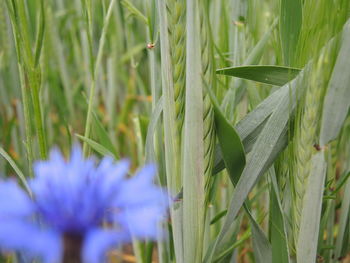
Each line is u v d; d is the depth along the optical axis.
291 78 0.32
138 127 0.46
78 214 0.18
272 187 0.34
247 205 0.36
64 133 0.71
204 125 0.30
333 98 0.29
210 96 0.28
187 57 0.29
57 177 0.19
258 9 0.48
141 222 0.18
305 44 0.31
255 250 0.35
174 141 0.32
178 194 0.32
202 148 0.30
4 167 0.42
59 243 0.17
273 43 0.37
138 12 0.38
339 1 0.29
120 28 0.68
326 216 0.38
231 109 0.36
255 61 0.37
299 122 0.31
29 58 0.34
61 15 0.73
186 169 0.31
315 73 0.29
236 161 0.32
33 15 0.46
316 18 0.29
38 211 0.18
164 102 0.31
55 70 0.69
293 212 0.32
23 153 0.46
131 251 0.63
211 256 0.34
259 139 0.31
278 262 0.34
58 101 0.65
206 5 0.29
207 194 0.32
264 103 0.32
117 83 0.79
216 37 0.46
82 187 0.18
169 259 0.37
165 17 0.30
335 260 0.40
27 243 0.16
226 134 0.30
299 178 0.31
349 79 0.29
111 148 0.41
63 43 0.78
